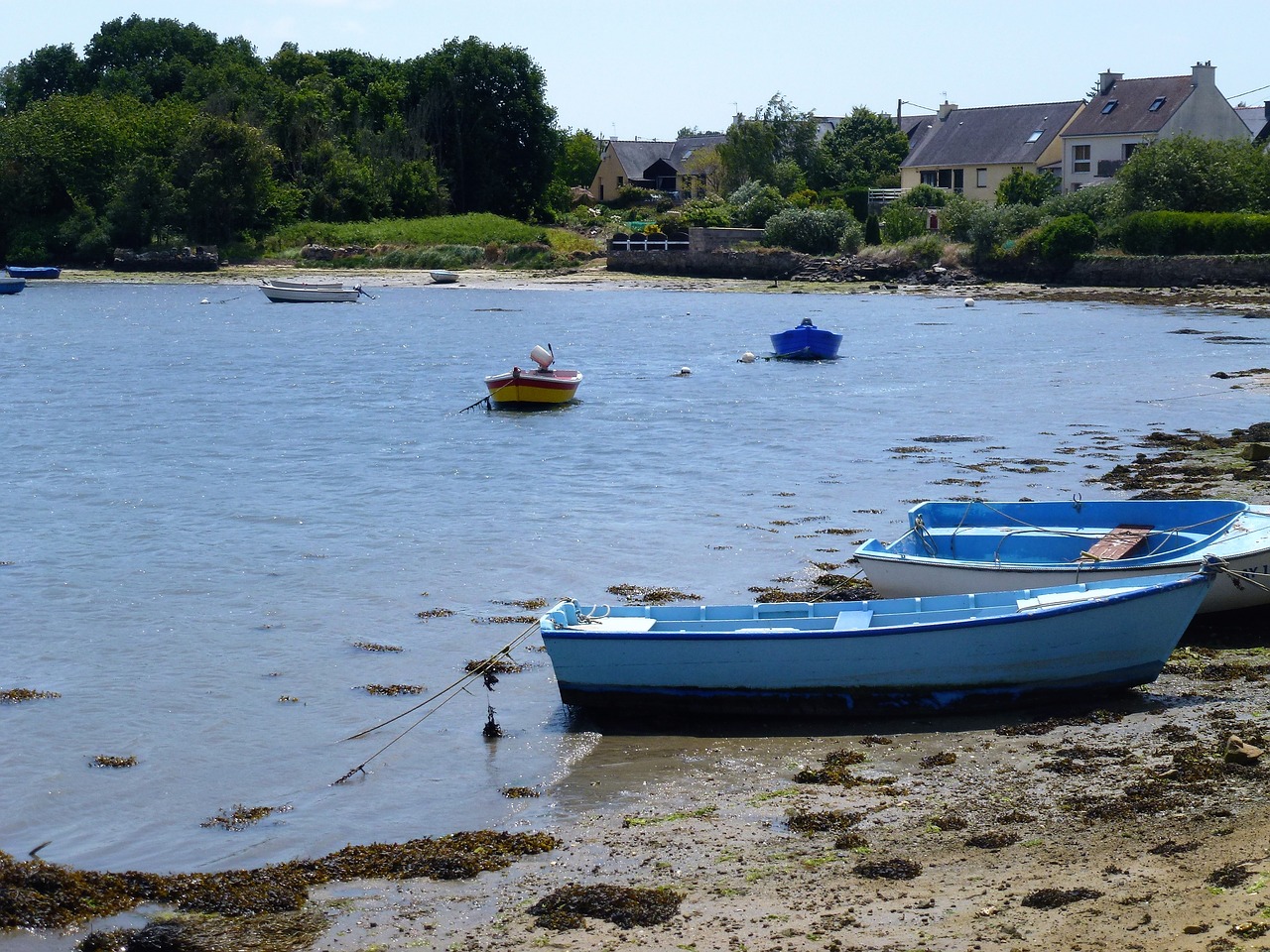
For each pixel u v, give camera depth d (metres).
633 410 35.84
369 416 35.28
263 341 56.66
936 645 13.12
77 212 98.25
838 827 10.74
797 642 13.18
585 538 21.14
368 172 104.50
